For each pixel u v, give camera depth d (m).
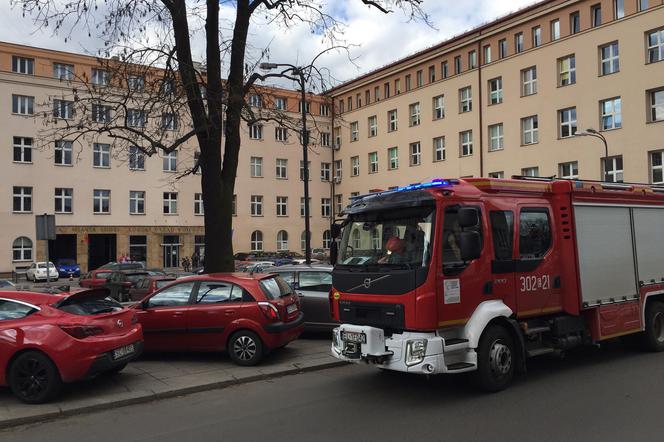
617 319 8.45
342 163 56.44
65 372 6.83
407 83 48.56
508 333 7.17
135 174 47.53
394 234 6.90
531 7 37.53
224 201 11.77
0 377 6.91
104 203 46.19
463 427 5.62
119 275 23.59
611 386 7.06
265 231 54.69
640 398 6.44
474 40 41.69
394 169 49.44
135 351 7.79
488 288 6.95
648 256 9.12
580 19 34.91
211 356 9.70
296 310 9.88
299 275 11.56
